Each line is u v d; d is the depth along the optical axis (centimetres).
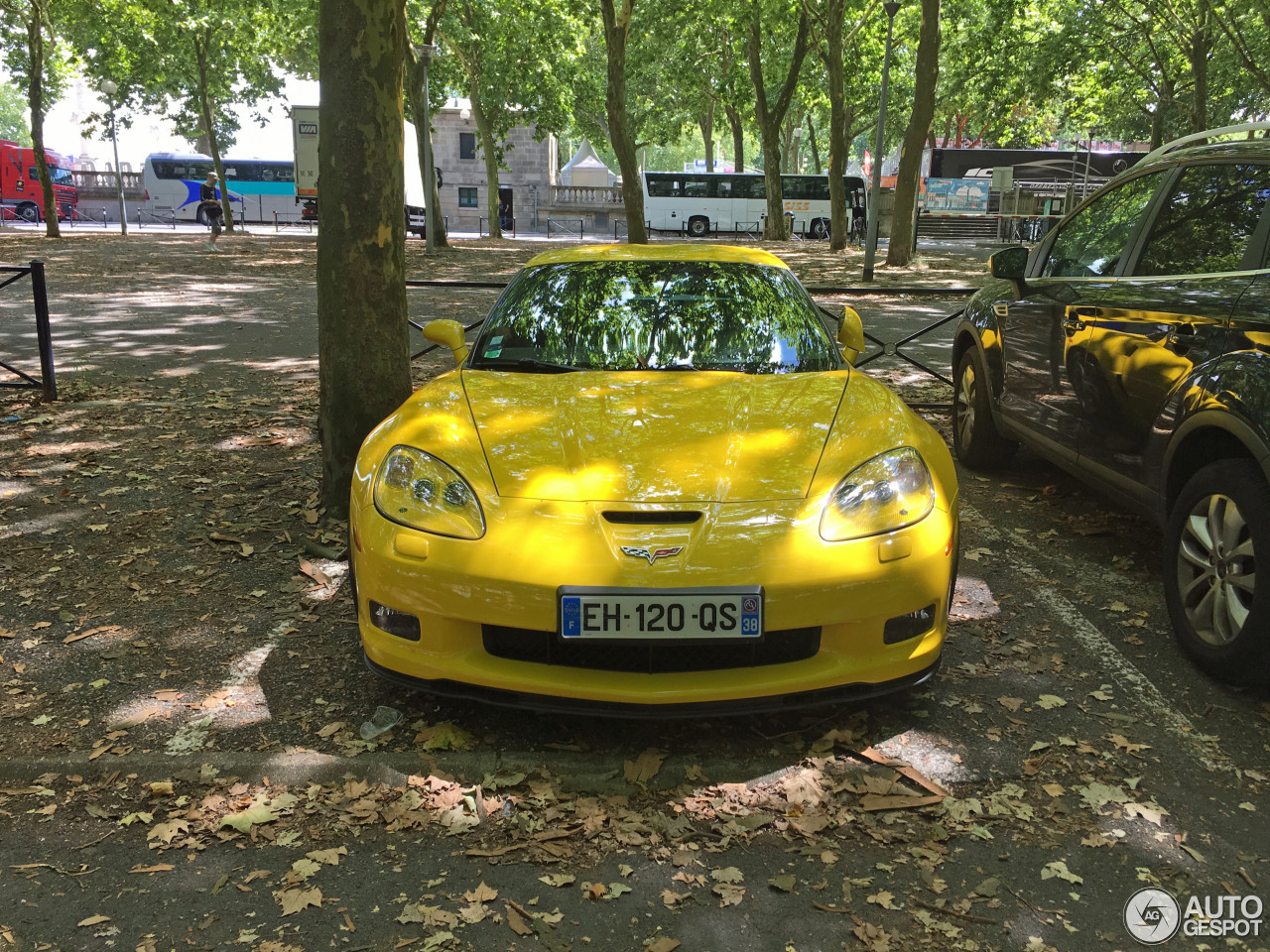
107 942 205
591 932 208
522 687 266
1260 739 286
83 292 1490
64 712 300
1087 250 460
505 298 418
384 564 275
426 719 297
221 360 943
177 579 408
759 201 4531
